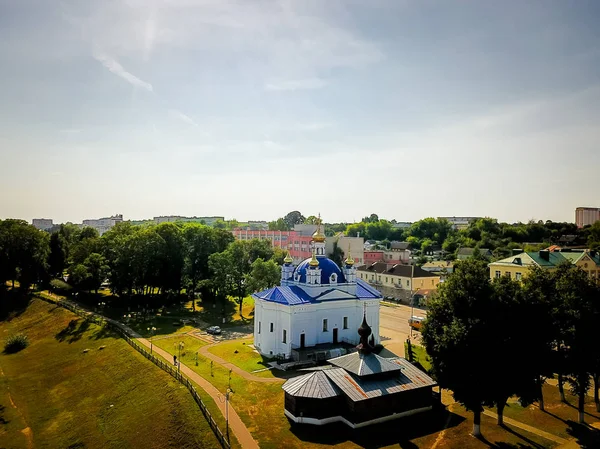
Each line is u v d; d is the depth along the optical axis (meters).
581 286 49.38
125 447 51.38
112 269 118.75
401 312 114.25
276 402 54.38
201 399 54.69
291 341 72.38
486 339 43.50
